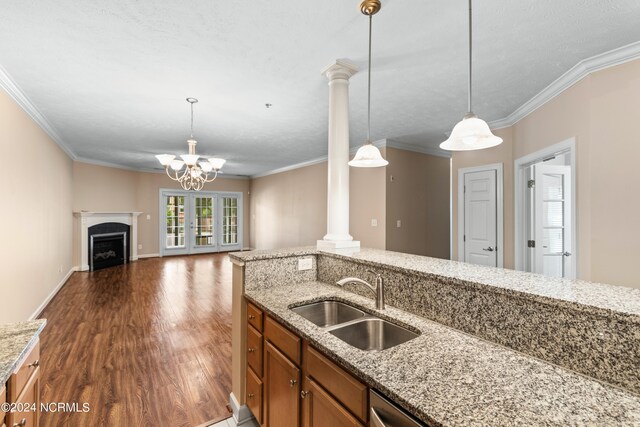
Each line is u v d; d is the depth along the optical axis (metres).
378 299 1.60
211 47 2.18
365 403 1.00
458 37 2.06
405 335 1.40
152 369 2.51
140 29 1.95
